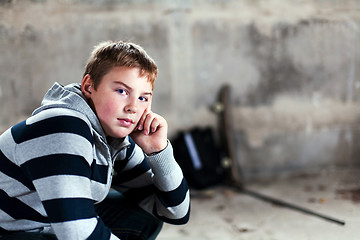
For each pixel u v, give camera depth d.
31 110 2.82
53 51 2.79
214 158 3.02
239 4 2.98
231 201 2.67
